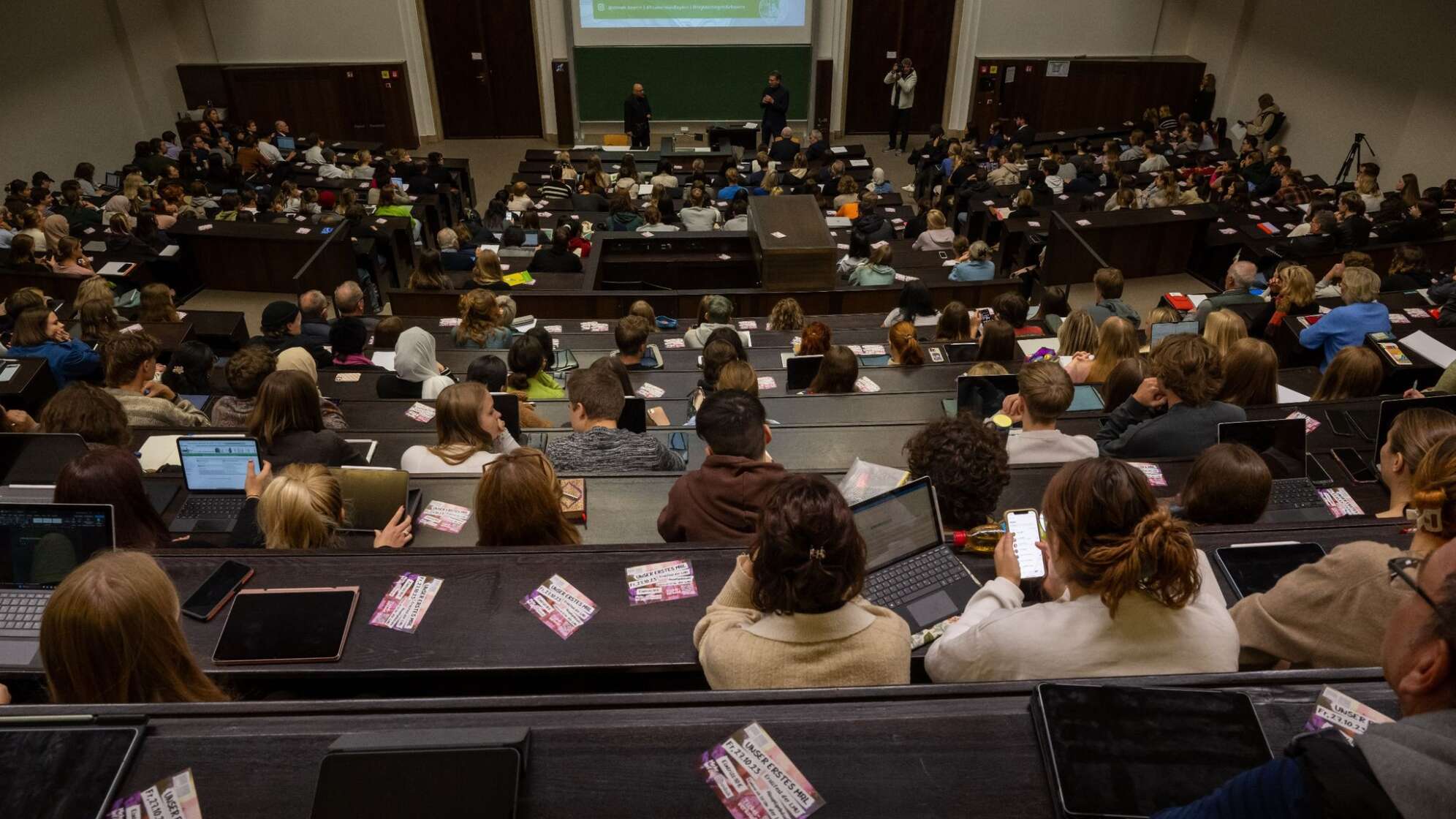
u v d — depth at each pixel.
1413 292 7.45
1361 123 13.64
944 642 2.04
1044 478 3.40
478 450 3.68
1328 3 14.20
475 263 10.11
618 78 17.59
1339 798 0.88
